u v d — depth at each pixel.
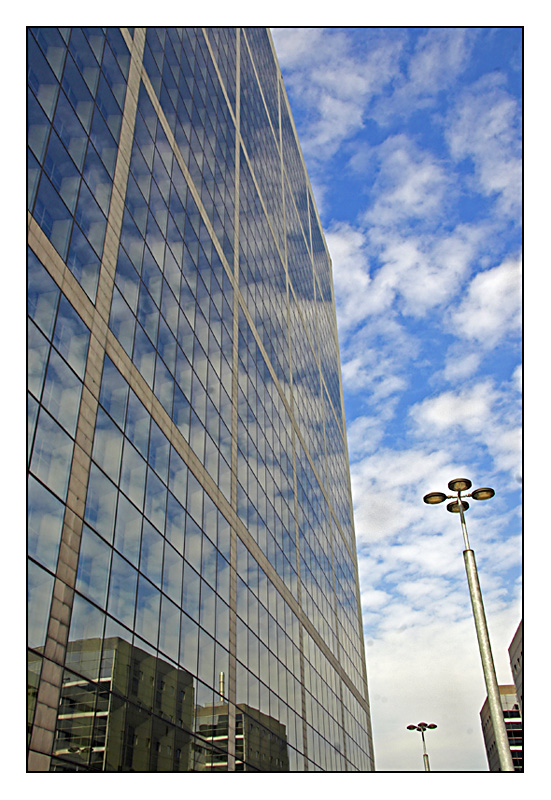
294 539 65.25
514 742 102.75
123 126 33.97
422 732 60.59
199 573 35.78
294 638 57.62
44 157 25.56
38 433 22.22
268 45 99.56
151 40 41.06
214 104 56.78
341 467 112.81
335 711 69.75
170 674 29.59
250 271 62.81
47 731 20.02
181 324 39.09
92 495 25.05
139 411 30.83
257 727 41.97
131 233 33.06
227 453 45.38
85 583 23.48
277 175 91.69
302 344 91.31
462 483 20.95
